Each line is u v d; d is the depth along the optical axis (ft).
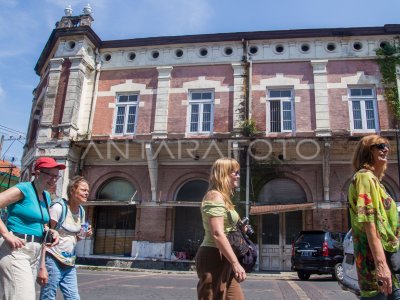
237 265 11.07
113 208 62.13
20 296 12.18
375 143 11.60
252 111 61.21
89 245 59.77
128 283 35.96
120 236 60.85
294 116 60.44
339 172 56.90
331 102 60.08
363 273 10.84
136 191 61.11
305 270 43.98
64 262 15.75
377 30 61.36
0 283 13.08
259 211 53.78
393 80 59.31
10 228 13.25
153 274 48.78
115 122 65.21
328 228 54.75
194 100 63.98
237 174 13.04
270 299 27.66
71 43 66.49
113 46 67.97
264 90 62.03
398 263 10.75
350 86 60.80
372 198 10.73
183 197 60.54
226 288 11.86
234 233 12.12
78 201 16.93
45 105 63.57
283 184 58.44
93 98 66.18
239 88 62.34
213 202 11.95
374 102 59.77
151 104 64.54
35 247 13.41
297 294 30.27
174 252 58.08
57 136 61.87
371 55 60.95
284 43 63.62
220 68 64.18
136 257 57.82
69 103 62.80
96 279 38.68
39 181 14.05
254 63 63.46
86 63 65.82
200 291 11.89
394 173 55.57
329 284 38.50
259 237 56.70
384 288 9.89
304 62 62.39
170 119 63.00
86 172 63.21
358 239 11.11
